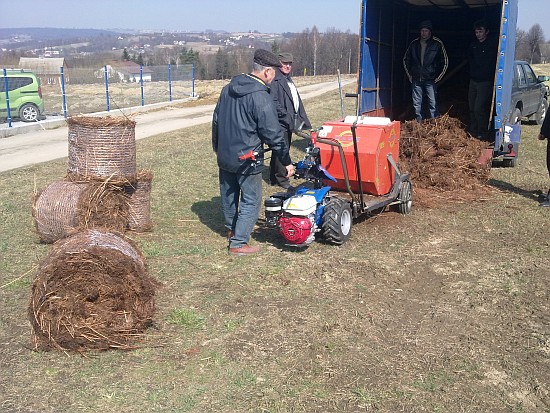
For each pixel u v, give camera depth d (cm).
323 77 4597
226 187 631
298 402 366
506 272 581
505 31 886
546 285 550
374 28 1000
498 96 909
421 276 571
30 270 573
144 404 362
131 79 2944
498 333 459
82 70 2552
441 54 1030
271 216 617
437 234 697
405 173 769
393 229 712
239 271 574
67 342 417
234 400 367
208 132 1623
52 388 378
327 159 704
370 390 380
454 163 905
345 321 473
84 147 646
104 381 386
